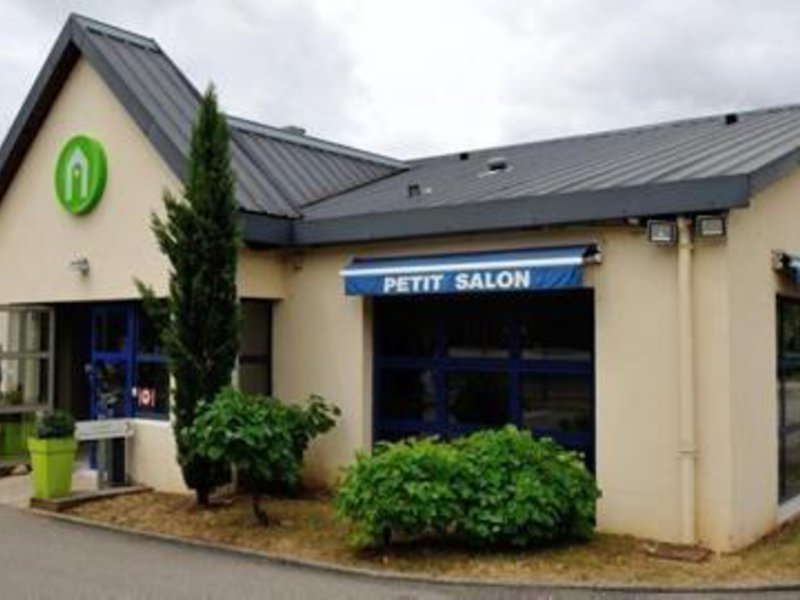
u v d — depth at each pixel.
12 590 8.04
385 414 12.28
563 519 9.08
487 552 8.91
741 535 9.23
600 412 9.89
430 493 8.65
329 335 12.34
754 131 13.08
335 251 12.27
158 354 12.93
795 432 11.23
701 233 9.11
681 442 9.23
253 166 14.07
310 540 9.61
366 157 17.17
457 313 11.80
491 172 14.26
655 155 12.25
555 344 10.98
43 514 11.30
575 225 10.04
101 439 12.38
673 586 7.89
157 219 11.39
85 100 13.86
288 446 10.22
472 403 11.62
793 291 10.91
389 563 8.70
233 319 11.21
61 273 14.16
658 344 9.53
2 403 14.55
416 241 11.44
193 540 9.80
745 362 9.51
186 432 10.55
